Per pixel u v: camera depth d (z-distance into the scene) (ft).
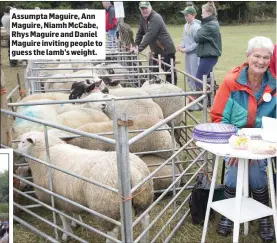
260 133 11.16
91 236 12.89
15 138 15.96
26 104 11.36
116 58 37.40
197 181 13.69
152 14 28.35
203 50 26.13
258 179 12.02
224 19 131.13
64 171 10.45
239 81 11.47
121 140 8.96
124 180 9.21
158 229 13.20
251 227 12.96
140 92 19.38
